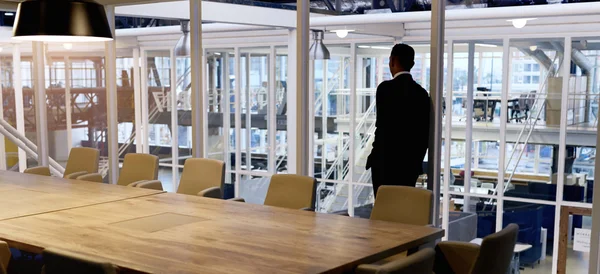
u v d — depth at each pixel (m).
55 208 4.24
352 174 9.14
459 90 7.80
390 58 4.73
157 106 11.12
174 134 10.97
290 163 9.70
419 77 8.09
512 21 7.22
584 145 7.03
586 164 7.04
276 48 9.71
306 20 5.39
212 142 10.68
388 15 7.90
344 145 9.25
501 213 7.62
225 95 10.45
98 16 4.29
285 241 3.30
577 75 6.98
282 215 3.99
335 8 8.48
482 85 7.63
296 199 4.52
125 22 10.72
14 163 9.75
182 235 3.45
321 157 9.49
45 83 9.09
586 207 7.02
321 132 9.45
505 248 3.00
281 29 9.53
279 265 2.85
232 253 3.07
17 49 9.43
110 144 7.45
